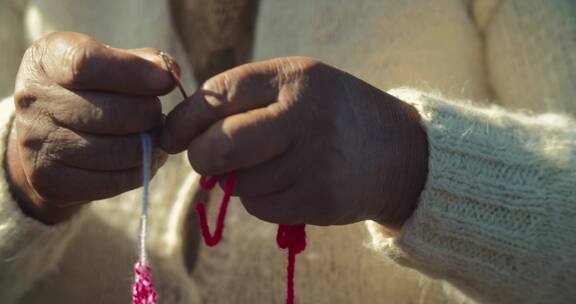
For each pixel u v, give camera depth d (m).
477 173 0.76
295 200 0.70
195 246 1.01
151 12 1.05
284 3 1.01
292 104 0.67
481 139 0.78
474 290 0.82
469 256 0.78
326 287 0.97
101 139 0.69
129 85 0.67
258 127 0.65
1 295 0.92
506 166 0.77
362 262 0.97
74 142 0.69
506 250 0.77
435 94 0.87
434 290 0.96
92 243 1.01
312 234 0.97
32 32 1.15
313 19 1.01
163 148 0.69
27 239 0.84
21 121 0.72
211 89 0.66
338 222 0.73
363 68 1.00
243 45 1.04
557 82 0.95
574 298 0.79
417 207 0.75
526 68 0.99
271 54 1.02
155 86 0.67
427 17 1.01
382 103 0.74
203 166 0.66
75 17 1.12
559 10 0.97
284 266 0.98
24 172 0.79
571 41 0.96
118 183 0.72
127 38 1.08
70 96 0.68
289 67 0.69
